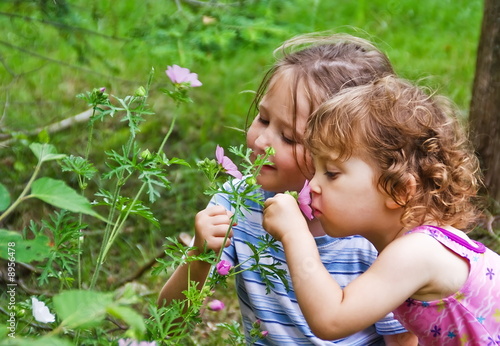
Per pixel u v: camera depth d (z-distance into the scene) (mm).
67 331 1908
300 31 4230
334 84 2229
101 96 1940
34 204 3838
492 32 3756
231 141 4754
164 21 3799
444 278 1947
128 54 5000
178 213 3965
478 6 7086
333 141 1975
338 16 6660
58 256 1898
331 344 2314
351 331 1865
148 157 1883
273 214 1978
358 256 2314
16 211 3738
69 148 4273
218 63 5707
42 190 1366
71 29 3906
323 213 2010
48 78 5219
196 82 1941
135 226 3832
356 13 6559
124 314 1215
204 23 3713
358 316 1856
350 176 1974
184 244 3449
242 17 3770
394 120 2014
